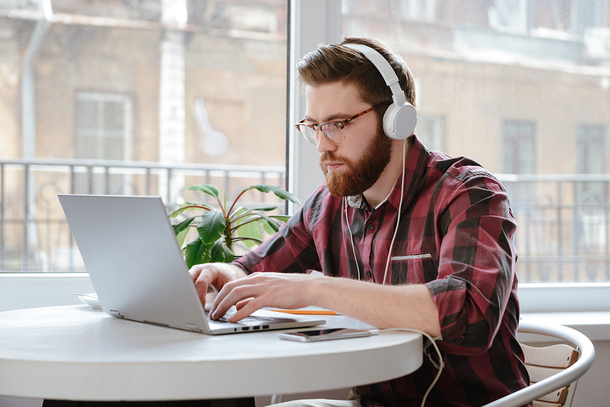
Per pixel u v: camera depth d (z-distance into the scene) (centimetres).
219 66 286
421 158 110
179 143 310
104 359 58
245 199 302
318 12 171
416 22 205
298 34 170
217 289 107
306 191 172
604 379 164
